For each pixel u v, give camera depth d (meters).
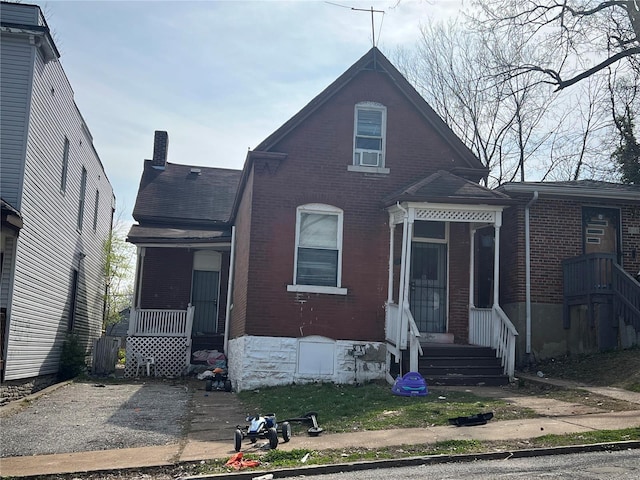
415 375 11.93
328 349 14.12
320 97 14.79
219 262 21.70
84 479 7.05
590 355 14.13
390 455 7.45
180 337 18.31
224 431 9.52
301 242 14.53
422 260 15.37
